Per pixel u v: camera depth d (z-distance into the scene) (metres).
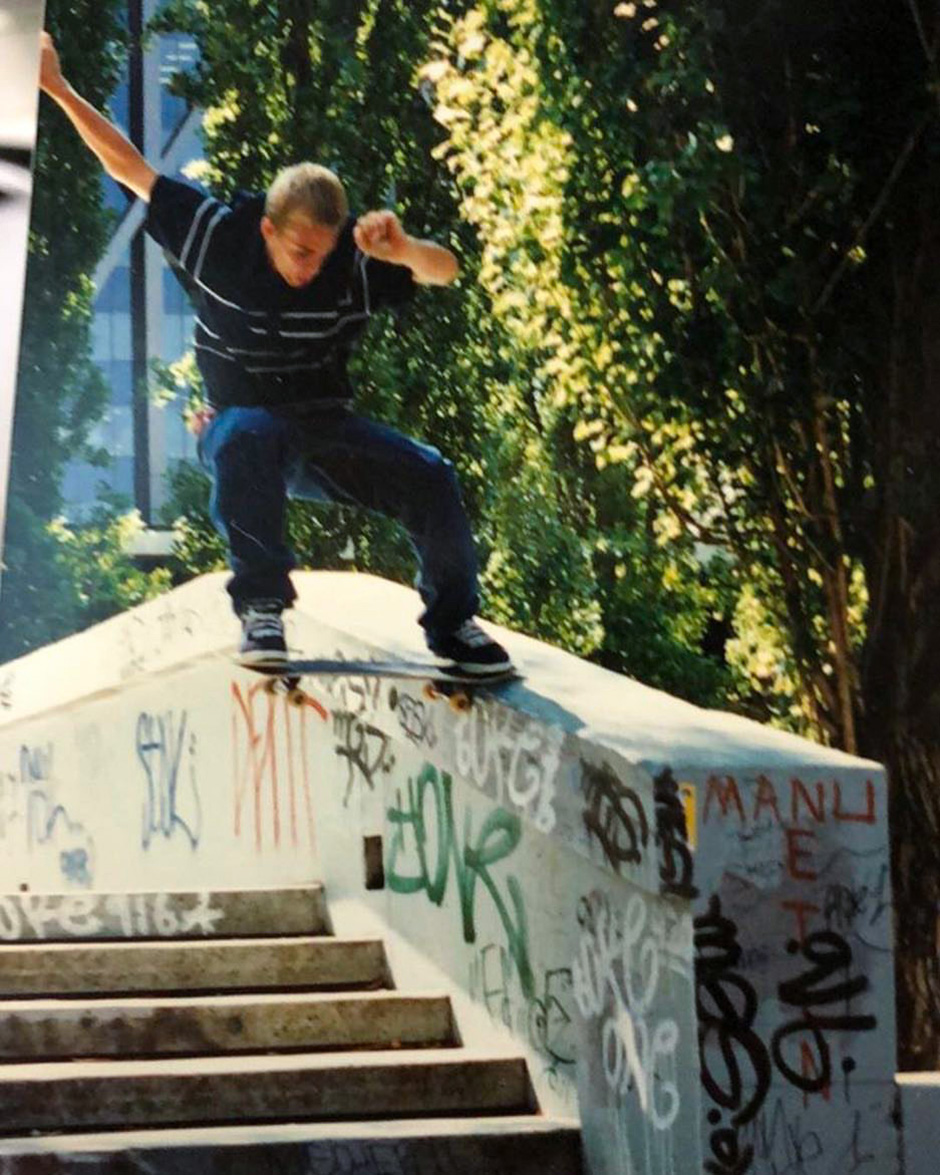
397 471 6.86
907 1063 9.31
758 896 5.88
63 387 17.14
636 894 6.09
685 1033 5.82
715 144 9.67
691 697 16.25
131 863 10.45
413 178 16.20
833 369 10.05
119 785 10.59
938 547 9.67
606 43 10.16
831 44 9.91
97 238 17.25
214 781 9.59
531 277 10.78
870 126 9.93
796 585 10.60
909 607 9.73
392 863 7.89
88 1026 6.88
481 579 16.42
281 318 6.81
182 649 9.66
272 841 9.05
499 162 10.91
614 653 16.27
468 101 10.98
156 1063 6.66
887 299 10.00
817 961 5.94
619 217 10.20
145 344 25.41
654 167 9.65
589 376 10.62
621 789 6.03
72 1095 6.32
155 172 6.82
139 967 7.50
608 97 10.08
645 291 10.27
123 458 24.98
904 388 9.84
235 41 16.78
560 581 16.19
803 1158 5.88
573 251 10.37
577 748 6.29
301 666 6.80
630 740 6.14
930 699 9.60
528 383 15.95
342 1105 6.62
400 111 16.27
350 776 8.26
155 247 25.31
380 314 15.83
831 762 6.02
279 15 16.69
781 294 9.79
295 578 8.73
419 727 7.41
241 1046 7.09
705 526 11.03
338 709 8.30
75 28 17.12
